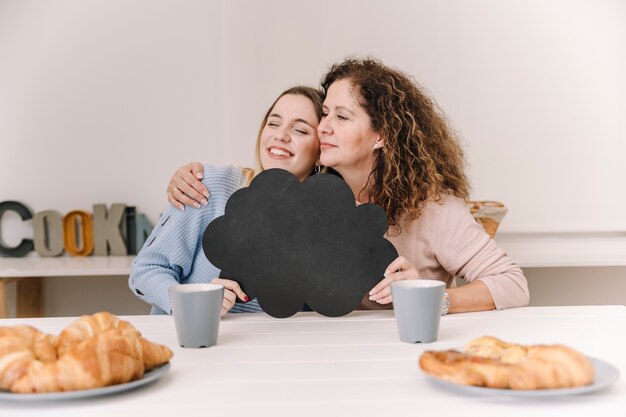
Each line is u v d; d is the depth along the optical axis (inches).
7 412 32.1
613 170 119.6
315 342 45.2
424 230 63.7
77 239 120.6
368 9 117.8
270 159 67.4
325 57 118.2
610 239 120.0
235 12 118.1
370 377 37.1
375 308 61.8
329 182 51.8
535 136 119.3
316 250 51.9
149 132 120.0
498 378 32.7
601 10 118.5
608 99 119.0
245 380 36.7
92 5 119.0
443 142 67.1
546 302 122.2
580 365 32.8
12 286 117.3
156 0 118.8
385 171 63.6
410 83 66.8
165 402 33.3
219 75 119.1
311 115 67.2
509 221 120.0
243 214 51.8
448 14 118.0
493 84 118.7
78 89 119.6
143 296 61.6
